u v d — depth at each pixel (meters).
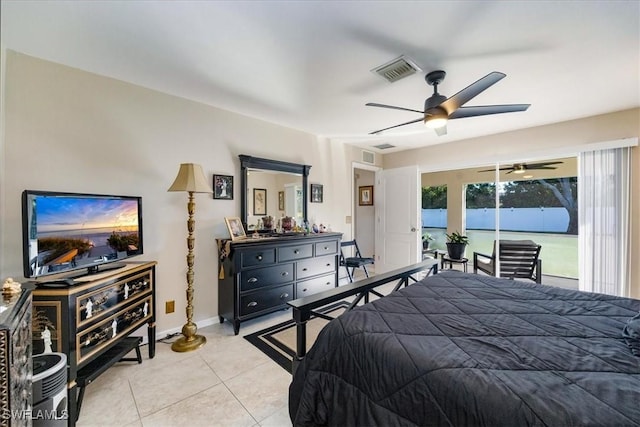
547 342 1.14
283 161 3.57
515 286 1.96
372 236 5.82
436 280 2.13
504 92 2.57
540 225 4.42
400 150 5.07
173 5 1.49
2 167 1.88
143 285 2.15
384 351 1.13
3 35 1.75
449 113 2.15
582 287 3.26
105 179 2.30
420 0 1.45
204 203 2.89
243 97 2.72
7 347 0.81
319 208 4.12
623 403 0.77
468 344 1.13
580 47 1.87
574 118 3.29
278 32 1.72
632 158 2.98
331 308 3.51
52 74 2.06
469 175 4.92
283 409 1.69
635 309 1.51
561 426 0.73
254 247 2.85
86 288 1.61
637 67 2.13
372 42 1.82
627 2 1.46
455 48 1.88
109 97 2.32
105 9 1.51
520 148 3.74
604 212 3.11
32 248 1.52
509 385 0.86
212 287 2.96
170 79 2.35
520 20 1.60
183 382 1.95
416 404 0.98
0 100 1.85
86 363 1.62
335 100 2.78
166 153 2.63
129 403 1.73
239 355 2.32
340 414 1.18
